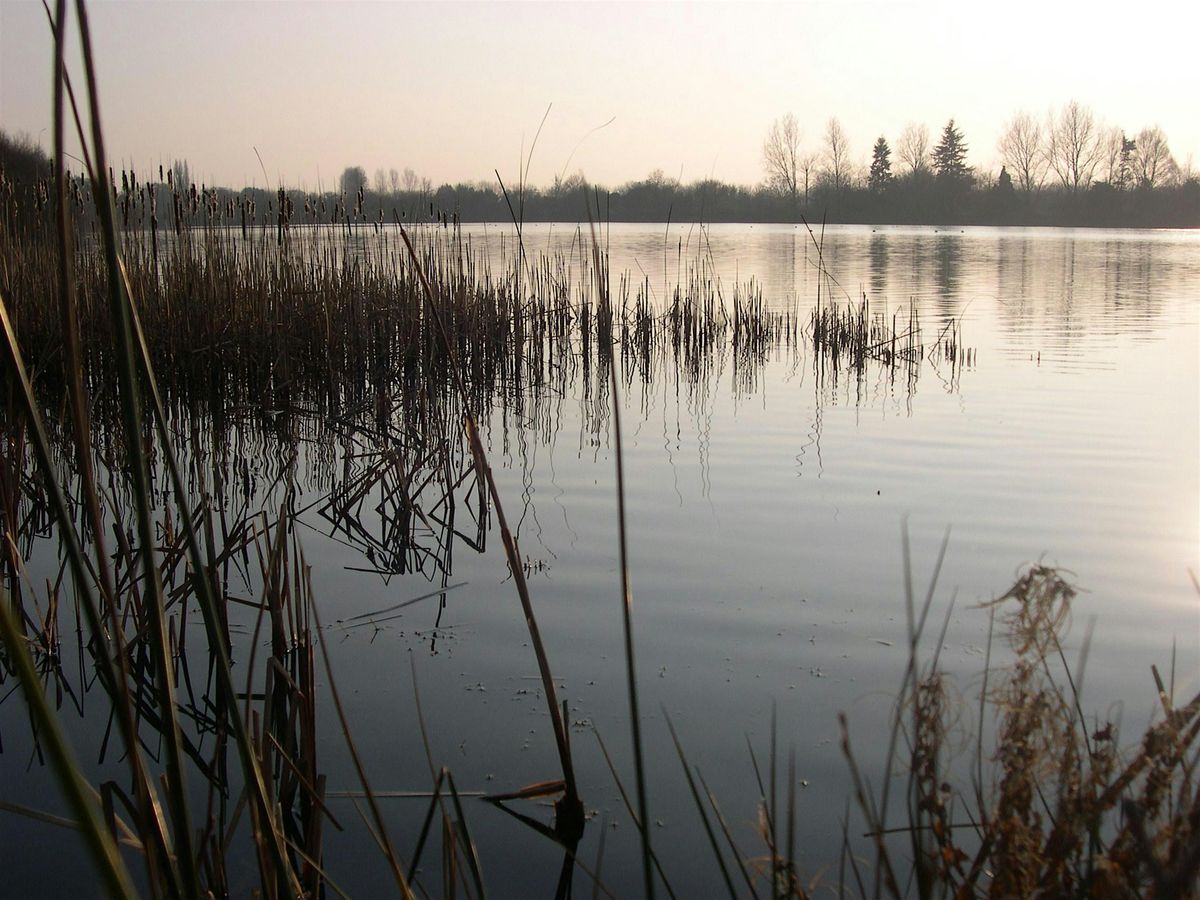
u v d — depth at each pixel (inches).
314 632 147.4
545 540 187.8
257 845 73.0
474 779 110.1
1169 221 2103.8
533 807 105.2
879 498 208.8
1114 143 2228.1
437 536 191.6
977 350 417.1
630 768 111.6
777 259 962.1
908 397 322.7
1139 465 230.7
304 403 295.9
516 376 335.3
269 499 213.9
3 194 267.1
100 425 252.1
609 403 322.7
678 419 295.4
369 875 94.4
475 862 78.5
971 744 95.4
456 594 161.9
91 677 134.4
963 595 154.9
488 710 124.5
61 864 96.1
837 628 143.9
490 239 935.7
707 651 138.2
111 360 254.4
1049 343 431.8
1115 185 2201.0
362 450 254.2
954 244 1306.6
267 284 308.0
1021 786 63.8
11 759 114.8
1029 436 261.6
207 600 55.8
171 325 279.6
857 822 99.5
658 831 101.0
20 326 258.2
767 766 109.9
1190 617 145.2
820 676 129.6
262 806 64.7
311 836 87.9
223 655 58.1
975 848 86.9
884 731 115.3
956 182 2145.7
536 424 291.0
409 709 125.1
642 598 157.6
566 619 150.9
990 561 169.6
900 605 152.0
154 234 278.4
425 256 328.5
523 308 352.2
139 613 132.6
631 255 960.3
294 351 301.6
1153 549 173.6
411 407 283.6
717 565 171.3
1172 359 383.9
